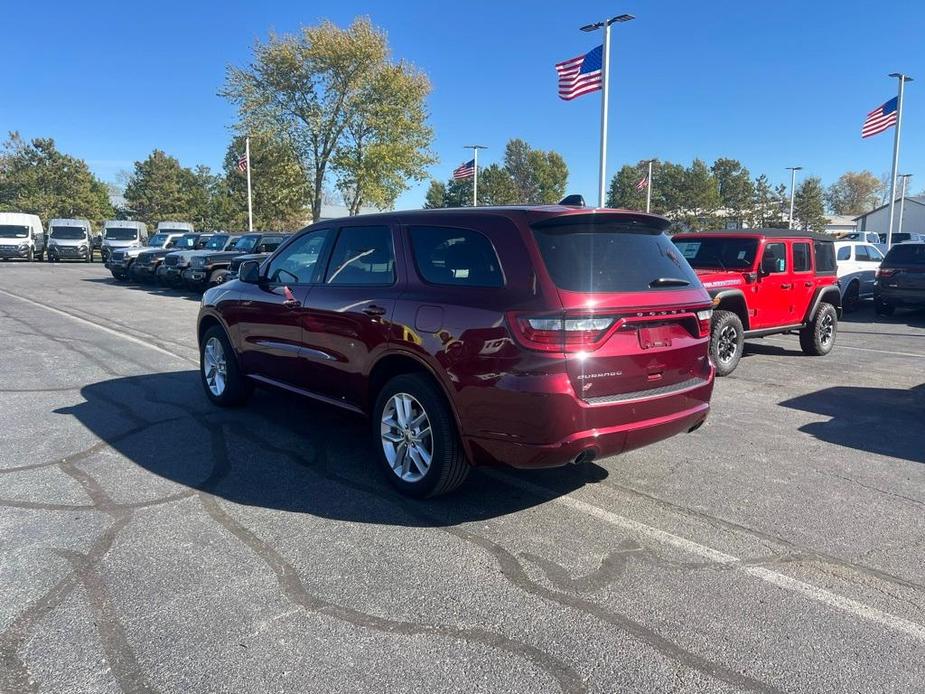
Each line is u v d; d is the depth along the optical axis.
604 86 19.17
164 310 15.13
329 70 36.41
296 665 2.67
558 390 3.57
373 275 4.62
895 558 3.67
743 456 5.34
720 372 8.44
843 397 7.43
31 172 64.12
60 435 5.56
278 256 5.70
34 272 29.00
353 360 4.64
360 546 3.70
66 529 3.83
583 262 3.82
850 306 16.64
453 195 80.50
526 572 3.45
